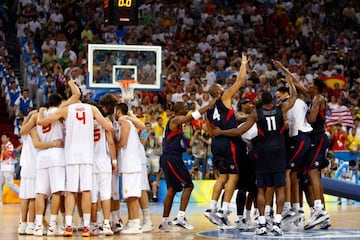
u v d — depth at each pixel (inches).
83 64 903.7
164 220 462.6
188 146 778.8
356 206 735.7
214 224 504.1
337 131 813.2
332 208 702.5
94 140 438.3
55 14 1010.1
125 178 444.5
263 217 430.9
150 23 1029.2
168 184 461.4
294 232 448.8
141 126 452.4
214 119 450.0
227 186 450.3
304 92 464.8
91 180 429.1
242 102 482.3
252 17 1104.2
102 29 1005.2
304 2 1153.4
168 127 459.2
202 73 931.3
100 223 454.6
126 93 636.7
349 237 417.1
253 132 451.8
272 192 434.6
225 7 1124.5
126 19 568.4
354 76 1024.9
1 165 739.4
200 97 864.9
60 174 428.5
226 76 943.7
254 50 1018.1
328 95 928.9
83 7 1039.0
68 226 427.8
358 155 804.6
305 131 459.5
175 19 1053.2
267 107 430.6
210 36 1034.1
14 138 863.1
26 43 949.2
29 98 872.3
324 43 1098.1
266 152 427.2
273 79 882.1
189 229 465.7
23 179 444.1
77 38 1017.5
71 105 430.6
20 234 442.0
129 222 449.4
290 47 1055.6
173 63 935.0
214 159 454.9
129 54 644.1
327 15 1160.2
